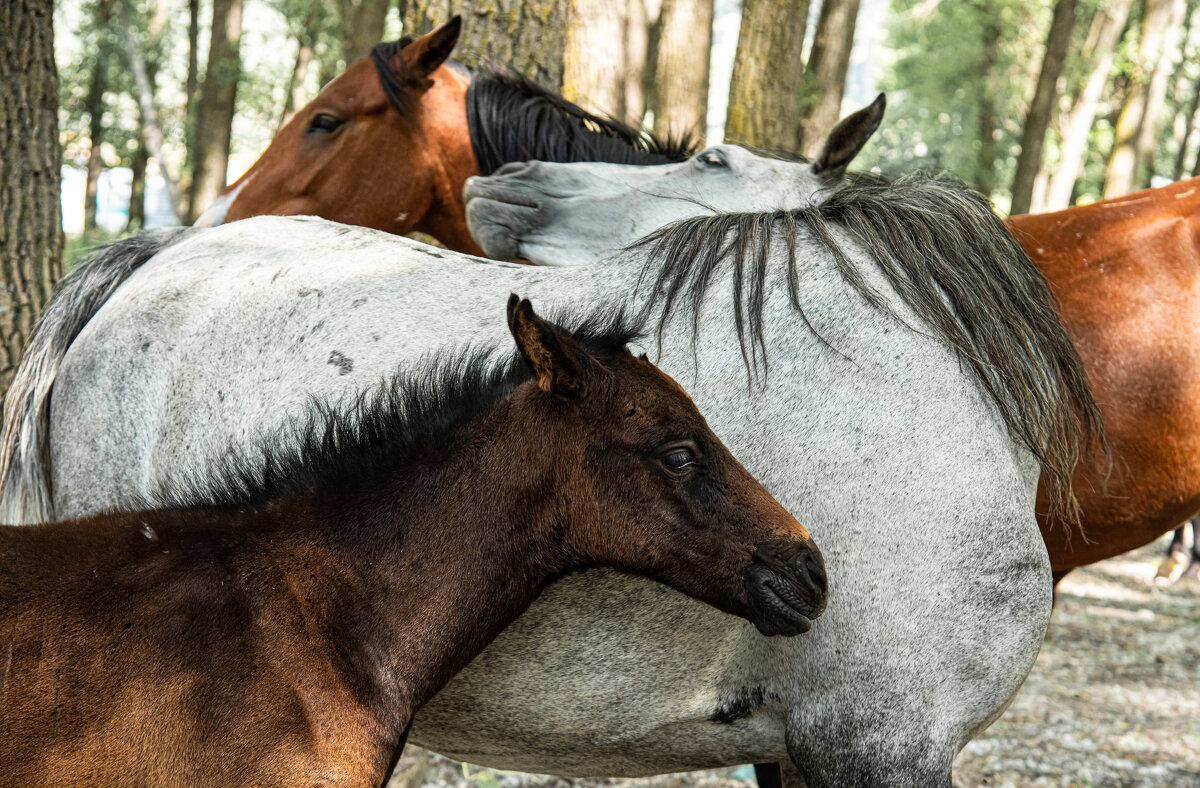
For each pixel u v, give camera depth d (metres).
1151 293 2.90
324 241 2.62
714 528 2.01
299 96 18.44
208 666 1.82
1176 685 6.07
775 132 7.16
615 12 6.42
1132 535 2.93
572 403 2.01
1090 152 22.31
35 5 4.09
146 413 2.49
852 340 2.24
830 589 2.17
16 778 1.70
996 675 2.22
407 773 3.78
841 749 2.19
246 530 1.97
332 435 2.07
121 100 19.64
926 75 18.50
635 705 2.31
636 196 2.94
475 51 4.55
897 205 2.45
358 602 1.97
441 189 3.84
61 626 1.78
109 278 2.86
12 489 2.76
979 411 2.25
